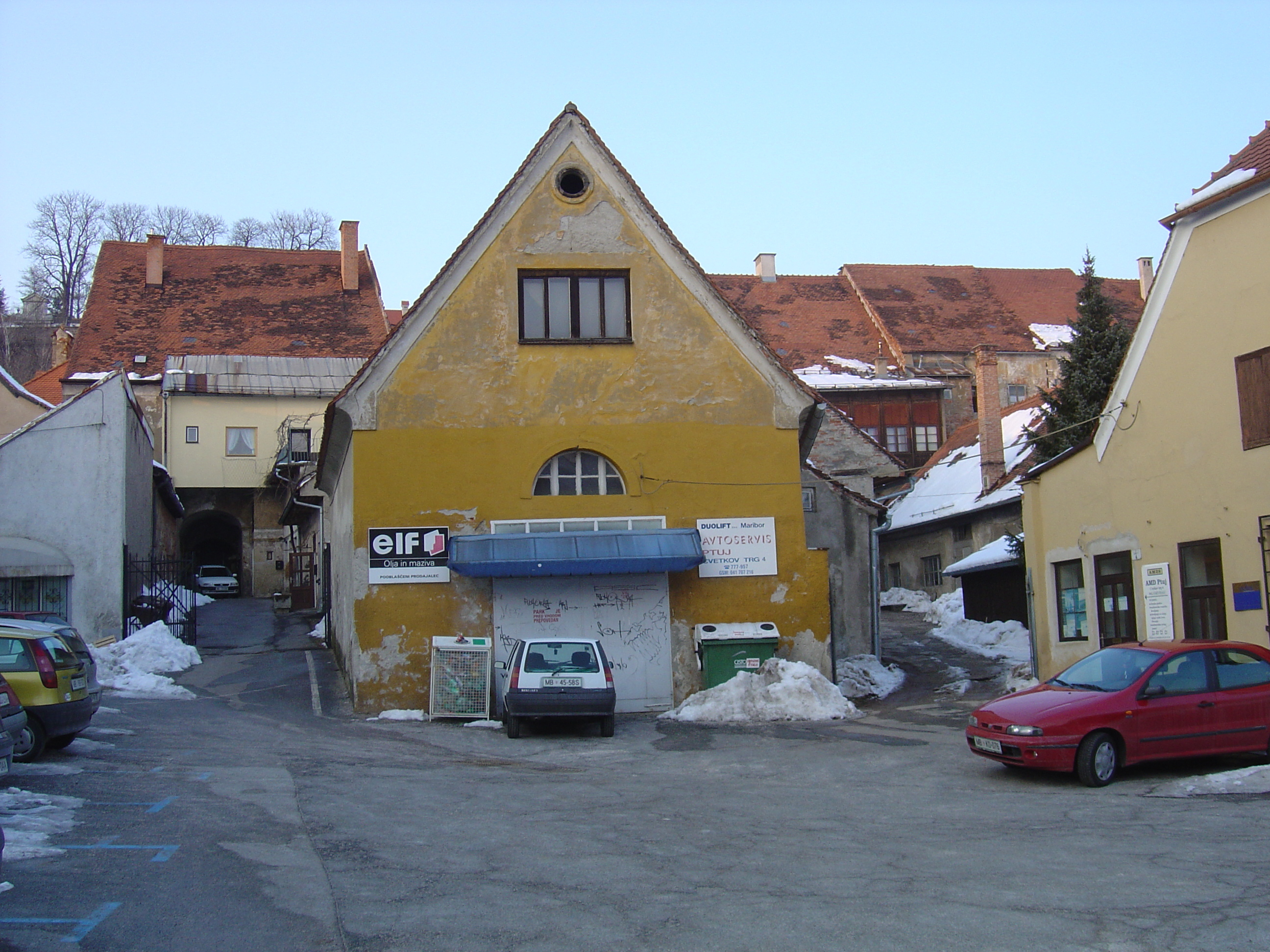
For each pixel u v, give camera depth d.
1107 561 19.84
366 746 15.98
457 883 7.73
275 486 48.84
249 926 6.62
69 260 78.56
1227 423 16.92
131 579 27.05
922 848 8.98
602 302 21.67
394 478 20.47
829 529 29.03
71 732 13.59
